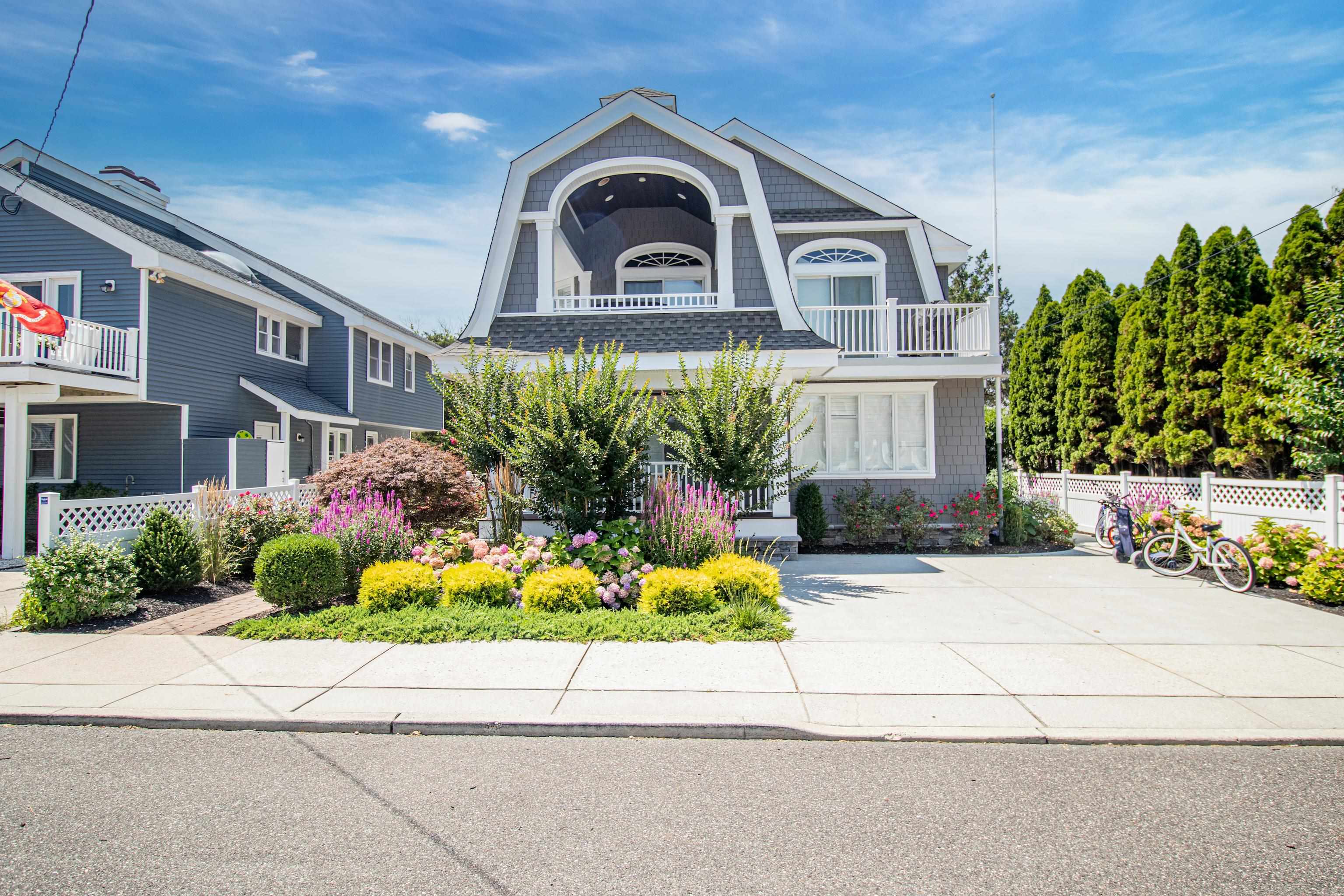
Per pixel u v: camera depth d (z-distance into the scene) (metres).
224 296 18.45
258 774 4.02
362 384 23.47
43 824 3.45
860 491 13.59
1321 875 3.00
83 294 15.90
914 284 14.82
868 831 3.38
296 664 5.86
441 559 8.83
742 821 3.48
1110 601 8.34
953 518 13.55
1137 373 16.88
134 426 16.69
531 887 2.93
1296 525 10.53
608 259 16.22
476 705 4.93
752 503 11.86
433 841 3.29
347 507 9.34
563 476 9.23
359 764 4.16
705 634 6.61
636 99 12.98
